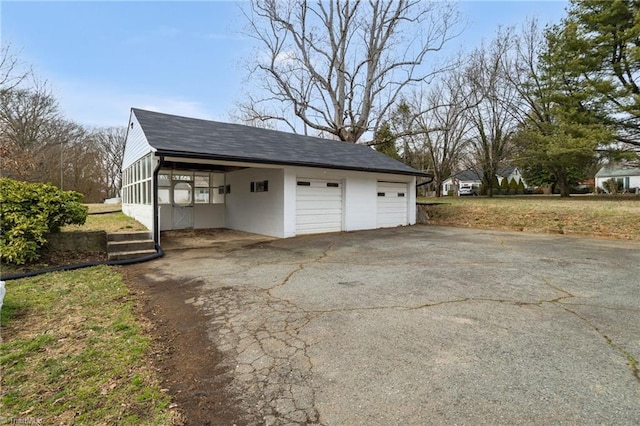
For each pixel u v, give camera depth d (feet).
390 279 16.25
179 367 8.40
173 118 35.14
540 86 56.39
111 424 6.30
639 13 39.01
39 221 18.54
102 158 103.09
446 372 7.86
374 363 8.34
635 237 28.60
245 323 11.08
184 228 39.06
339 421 6.29
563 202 45.55
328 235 33.09
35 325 10.85
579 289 14.29
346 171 35.94
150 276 17.61
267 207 33.83
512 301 12.80
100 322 11.16
